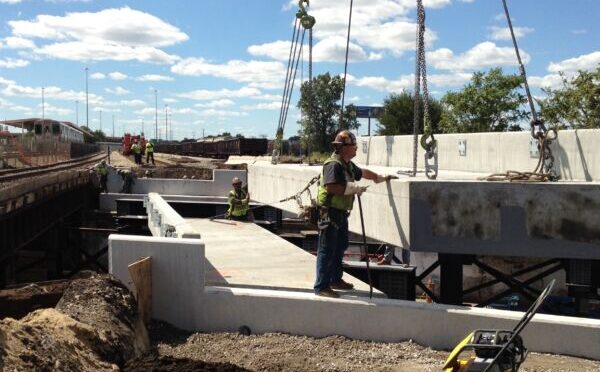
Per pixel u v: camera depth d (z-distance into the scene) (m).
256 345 7.20
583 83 26.70
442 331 7.15
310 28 14.67
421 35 8.99
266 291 7.86
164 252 7.86
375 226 9.49
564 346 6.79
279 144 17.33
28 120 55.44
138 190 27.11
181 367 5.89
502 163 11.97
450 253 8.25
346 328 7.41
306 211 8.11
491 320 6.99
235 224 15.23
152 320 7.83
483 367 4.55
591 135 9.76
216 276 8.97
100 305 6.76
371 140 17.23
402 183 8.47
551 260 12.20
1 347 4.65
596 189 7.69
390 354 6.87
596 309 11.63
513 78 38.72
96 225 27.38
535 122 8.99
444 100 40.88
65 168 38.19
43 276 25.97
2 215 15.69
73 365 5.25
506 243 8.05
